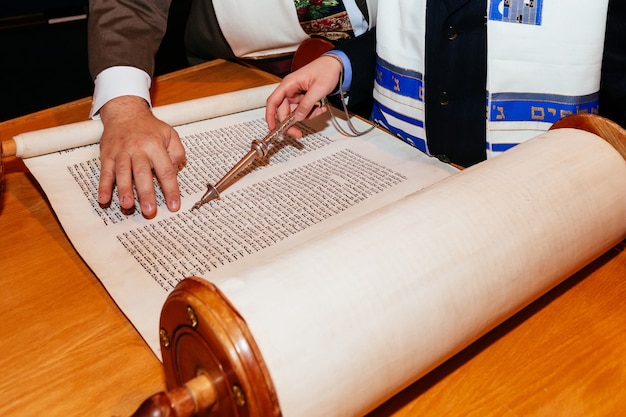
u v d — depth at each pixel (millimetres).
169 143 770
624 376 495
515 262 467
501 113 749
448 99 764
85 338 532
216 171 761
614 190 533
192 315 376
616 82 742
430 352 432
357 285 406
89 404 476
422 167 752
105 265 600
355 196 689
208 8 1123
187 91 974
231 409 377
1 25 2881
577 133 569
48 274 604
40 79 2438
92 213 685
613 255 616
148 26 930
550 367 503
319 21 1057
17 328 542
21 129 875
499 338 530
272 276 403
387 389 419
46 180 735
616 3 683
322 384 378
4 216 694
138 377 496
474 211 469
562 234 496
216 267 586
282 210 670
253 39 1109
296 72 813
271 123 800
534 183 503
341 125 859
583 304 561
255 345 363
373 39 877
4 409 471
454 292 435
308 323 382
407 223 453
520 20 696
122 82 846
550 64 707
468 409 473
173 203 686
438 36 738
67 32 2854
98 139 807
